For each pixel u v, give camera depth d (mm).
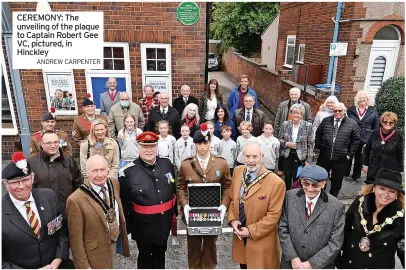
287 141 4852
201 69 6508
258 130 5570
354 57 7629
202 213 3295
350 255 2670
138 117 5695
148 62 6449
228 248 4121
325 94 7238
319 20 8969
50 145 3467
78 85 6492
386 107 7125
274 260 3104
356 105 5578
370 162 4930
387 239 2506
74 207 2715
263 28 18172
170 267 3777
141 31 6195
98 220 2799
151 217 3176
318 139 4848
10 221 2531
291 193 2932
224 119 5566
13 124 6668
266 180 2979
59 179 3551
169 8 6105
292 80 9836
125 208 3252
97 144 4195
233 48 20438
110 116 5539
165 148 4660
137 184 3160
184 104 6184
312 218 2734
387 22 7395
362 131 5516
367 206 2592
